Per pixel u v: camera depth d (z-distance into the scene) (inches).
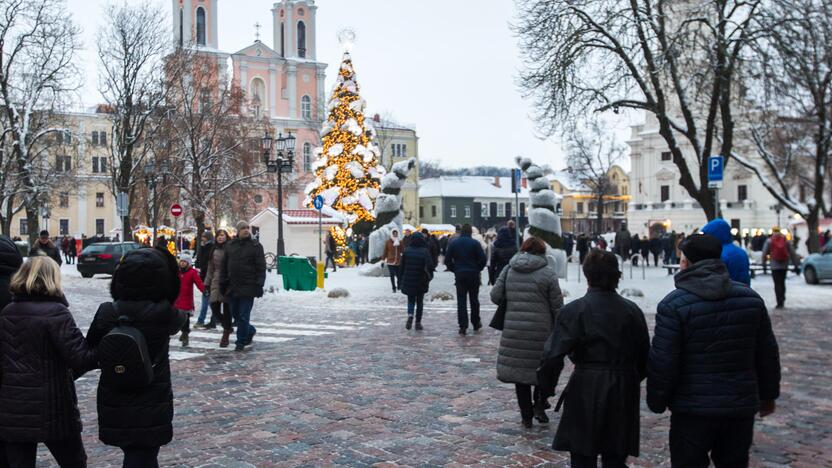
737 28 866.8
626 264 1663.4
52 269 190.2
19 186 1587.1
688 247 176.4
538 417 299.1
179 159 1695.4
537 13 946.1
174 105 1680.6
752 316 167.9
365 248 1673.2
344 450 262.8
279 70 3186.5
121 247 1305.4
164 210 1999.3
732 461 172.6
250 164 1841.8
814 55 905.5
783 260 730.8
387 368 422.0
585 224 4399.6
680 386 169.5
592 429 186.7
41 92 1533.0
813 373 397.1
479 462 247.8
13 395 183.2
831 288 938.1
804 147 1765.5
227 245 499.8
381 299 859.4
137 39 1587.1
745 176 2751.0
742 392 164.9
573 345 192.5
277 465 246.1
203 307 628.4
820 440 272.8
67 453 197.8
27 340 183.9
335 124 1662.2
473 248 559.2
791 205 1311.5
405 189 3659.0
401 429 290.8
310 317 685.3
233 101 1815.9
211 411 322.3
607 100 940.0
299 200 3110.2
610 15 891.4
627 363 191.8
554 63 922.1
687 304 167.9
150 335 180.4
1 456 194.9
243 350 493.0
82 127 2918.3
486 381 383.2
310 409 324.5
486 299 834.8
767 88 862.5
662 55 878.4
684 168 943.7
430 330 586.2
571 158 2428.6
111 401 177.0
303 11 3250.5
